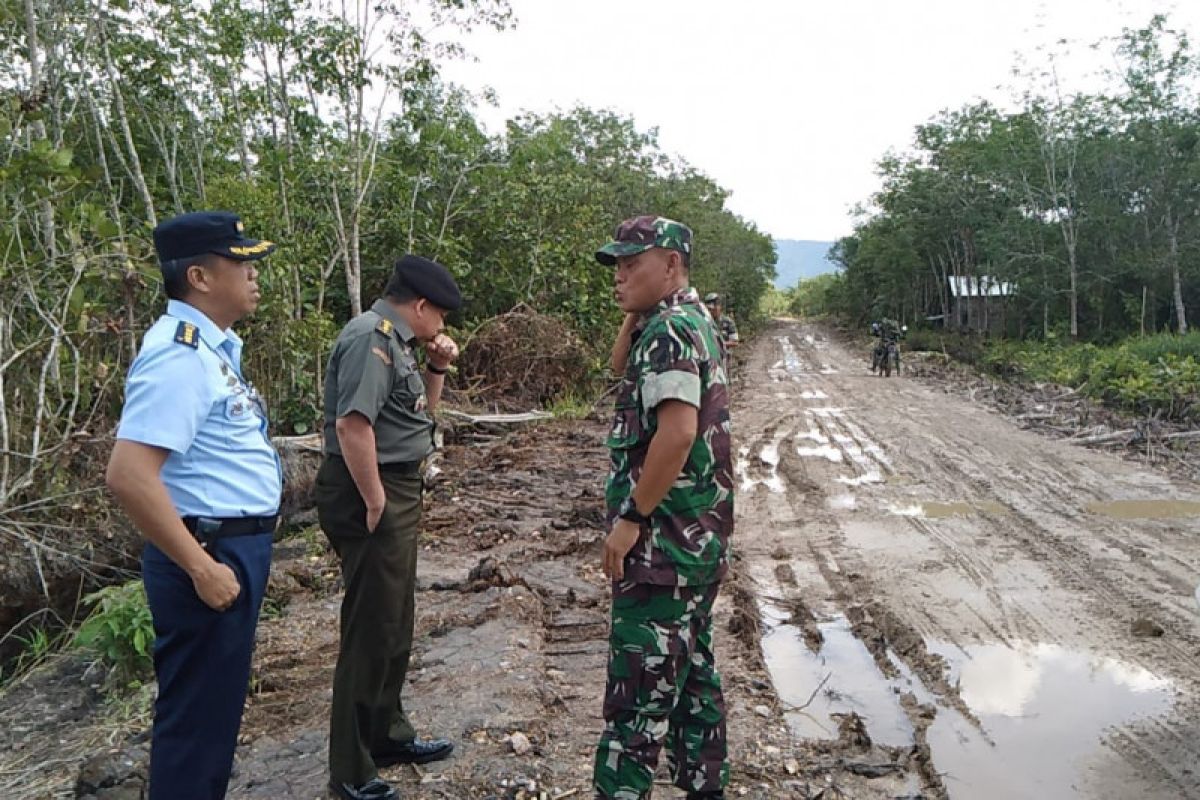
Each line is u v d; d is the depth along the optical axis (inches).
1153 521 288.4
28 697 167.5
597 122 986.1
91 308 250.4
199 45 386.6
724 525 102.5
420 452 116.6
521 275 593.0
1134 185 1195.9
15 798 130.8
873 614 207.3
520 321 538.9
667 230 100.5
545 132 734.5
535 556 241.3
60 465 230.1
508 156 607.8
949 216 1529.3
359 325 111.4
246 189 370.9
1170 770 137.9
